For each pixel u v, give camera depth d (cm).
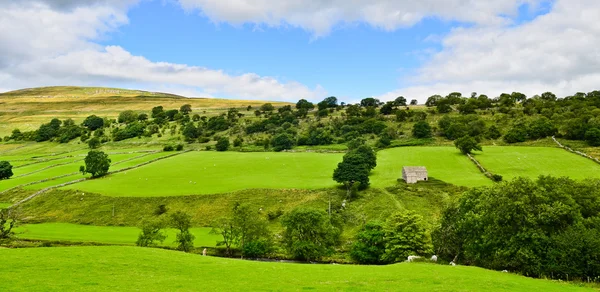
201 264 4678
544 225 5625
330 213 10194
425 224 8250
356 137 19888
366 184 11638
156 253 5069
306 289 3644
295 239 8138
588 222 5659
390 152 16675
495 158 14312
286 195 11725
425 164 14238
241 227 8344
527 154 14575
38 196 12662
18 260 4325
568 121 17212
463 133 18250
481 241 6075
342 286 3766
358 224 9838
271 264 5031
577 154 14038
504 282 4128
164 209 11262
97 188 13025
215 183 13175
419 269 4881
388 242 7538
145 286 3531
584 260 5088
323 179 13188
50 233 9681
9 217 10094
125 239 9069
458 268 5081
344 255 8306
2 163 15038
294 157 17038
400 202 10619
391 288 3706
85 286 3441
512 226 5762
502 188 6200
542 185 6475
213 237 9494
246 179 13550
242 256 8131
